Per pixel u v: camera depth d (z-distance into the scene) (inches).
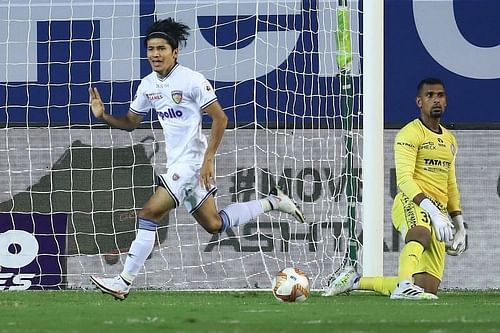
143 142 1622.8
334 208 1610.5
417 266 1304.1
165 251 1593.3
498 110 1625.2
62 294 1385.3
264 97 1617.9
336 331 805.9
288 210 1280.8
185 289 1581.0
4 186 1609.3
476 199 1616.6
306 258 1599.4
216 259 1594.5
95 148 1620.3
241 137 1614.2
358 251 1568.7
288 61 1624.0
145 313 994.1
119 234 1612.9
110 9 1625.2
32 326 849.5
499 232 1610.5
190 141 1195.3
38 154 1617.9
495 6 1626.5
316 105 1622.8
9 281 1583.4
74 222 1608.0
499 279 1606.8
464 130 1622.8
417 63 1626.5
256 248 1594.5
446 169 1320.1
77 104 1622.8
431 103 1298.0
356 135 1626.5
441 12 1627.7
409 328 833.5
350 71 1470.2
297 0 1626.5
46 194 1609.3
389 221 1603.1
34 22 1622.8
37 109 1621.6
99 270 1601.9
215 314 982.4
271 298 1295.5
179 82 1190.3
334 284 1325.0
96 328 829.8
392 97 1625.2
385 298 1278.3
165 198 1189.7
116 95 1624.0
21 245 1593.3
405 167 1285.7
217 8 1624.0
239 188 1609.3
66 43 1624.0
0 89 1619.1
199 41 1622.8
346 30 1469.0
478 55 1626.5
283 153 1615.4
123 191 1617.9
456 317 951.6
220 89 1617.9
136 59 1624.0
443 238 1238.9
